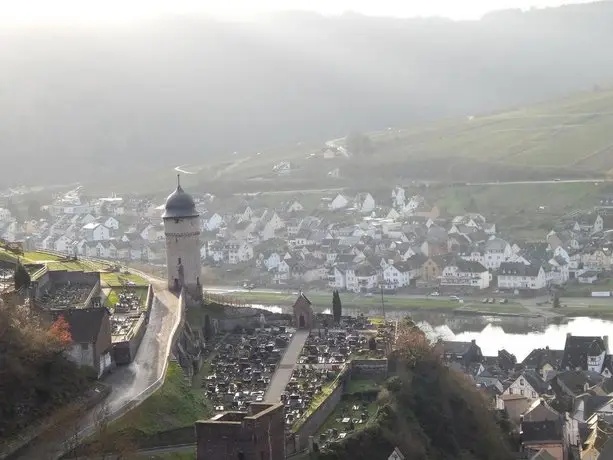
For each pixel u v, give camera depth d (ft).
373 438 593.83
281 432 485.97
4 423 510.17
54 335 585.22
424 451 618.85
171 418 573.74
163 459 523.70
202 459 463.01
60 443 509.35
